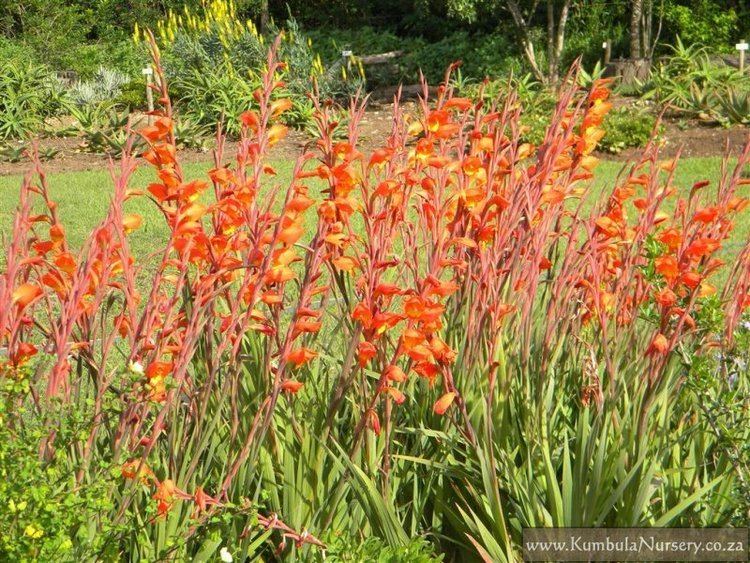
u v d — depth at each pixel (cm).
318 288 275
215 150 279
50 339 265
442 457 298
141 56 1989
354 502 284
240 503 254
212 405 291
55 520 212
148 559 234
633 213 807
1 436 213
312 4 2678
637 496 265
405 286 327
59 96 1638
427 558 240
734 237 789
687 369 293
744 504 273
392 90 2069
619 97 1658
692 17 2192
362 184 273
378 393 269
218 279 273
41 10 2153
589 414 310
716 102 1462
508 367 302
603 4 2330
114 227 245
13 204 1073
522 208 297
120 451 245
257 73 1656
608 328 340
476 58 2166
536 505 272
